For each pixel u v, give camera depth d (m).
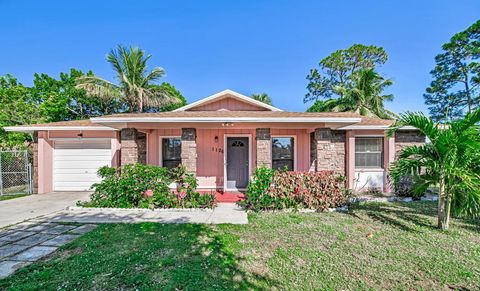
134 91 18.44
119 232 4.71
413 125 5.13
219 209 6.72
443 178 4.90
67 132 10.05
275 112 9.77
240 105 11.11
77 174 10.13
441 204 4.96
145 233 4.66
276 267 3.36
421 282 3.02
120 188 6.83
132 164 7.46
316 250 3.93
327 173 6.86
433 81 24.47
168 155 10.20
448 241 4.32
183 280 2.98
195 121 7.52
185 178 7.22
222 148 10.25
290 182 6.73
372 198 8.07
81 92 19.84
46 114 17.47
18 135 14.28
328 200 6.65
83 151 10.13
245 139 10.29
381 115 18.58
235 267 3.33
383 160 9.60
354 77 21.89
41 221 5.52
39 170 9.72
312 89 30.14
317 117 7.58
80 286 2.84
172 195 7.00
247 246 4.06
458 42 22.00
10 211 6.55
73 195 9.17
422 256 3.72
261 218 5.79
